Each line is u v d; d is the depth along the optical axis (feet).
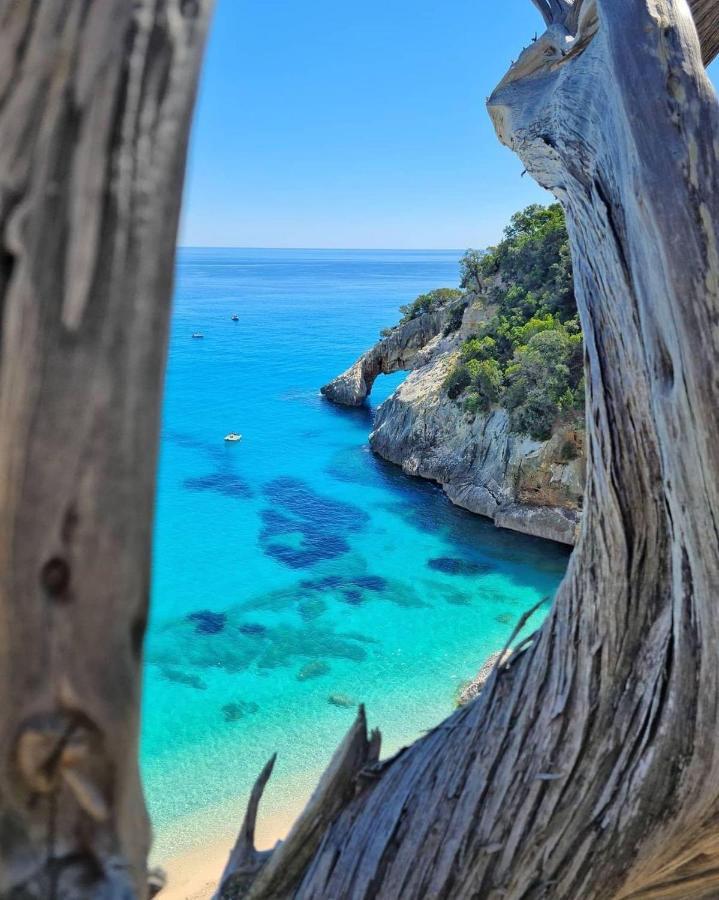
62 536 3.15
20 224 3.10
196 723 71.10
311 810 11.02
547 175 11.78
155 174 3.30
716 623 8.31
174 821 59.82
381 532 114.73
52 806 3.27
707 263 7.70
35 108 3.11
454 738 11.16
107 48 3.18
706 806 9.25
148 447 3.34
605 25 8.87
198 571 101.81
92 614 3.22
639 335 9.15
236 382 242.99
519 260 153.89
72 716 3.22
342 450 159.94
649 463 9.48
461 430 131.95
